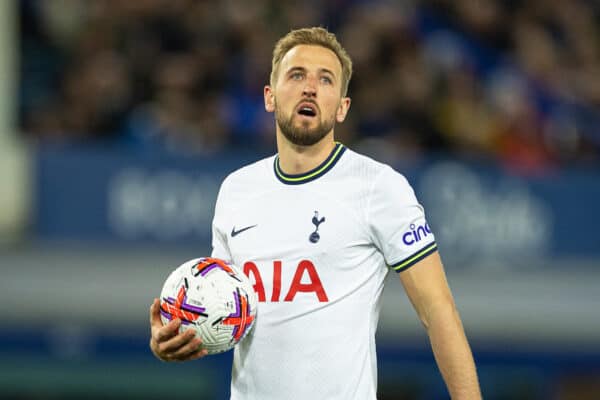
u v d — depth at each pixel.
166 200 29.59
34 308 25.12
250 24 35.16
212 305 11.57
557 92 38.03
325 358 11.64
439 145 34.16
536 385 29.36
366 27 36.25
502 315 26.14
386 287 27.61
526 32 39.22
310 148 11.97
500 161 33.47
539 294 27.55
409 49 36.00
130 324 25.28
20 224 29.80
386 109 33.81
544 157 35.47
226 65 34.31
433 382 27.73
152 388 26.69
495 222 30.38
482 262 30.25
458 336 11.43
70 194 29.70
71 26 35.75
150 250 29.52
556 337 25.97
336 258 11.70
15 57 33.88
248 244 12.08
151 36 34.53
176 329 11.54
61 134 32.56
